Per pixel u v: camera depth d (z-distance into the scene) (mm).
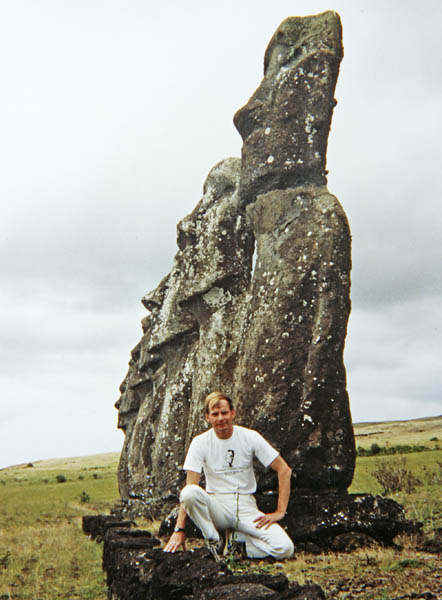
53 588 7457
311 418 10133
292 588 3908
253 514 6172
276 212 11719
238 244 13719
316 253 10922
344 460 10086
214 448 6328
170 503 14219
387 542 8742
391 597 5289
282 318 10773
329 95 12148
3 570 8719
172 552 5391
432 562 6691
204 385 12641
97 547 10930
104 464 94875
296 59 12453
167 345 15984
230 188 14758
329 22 12406
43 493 34750
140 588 5297
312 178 11859
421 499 13562
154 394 17641
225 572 4785
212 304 13594
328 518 8961
